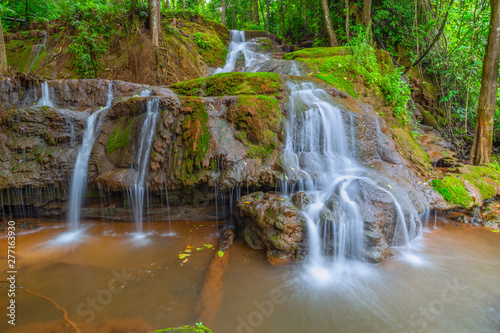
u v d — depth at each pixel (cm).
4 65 644
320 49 888
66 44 1005
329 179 455
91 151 506
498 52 644
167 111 481
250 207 412
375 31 1034
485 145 676
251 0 2191
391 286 334
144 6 987
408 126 744
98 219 512
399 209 414
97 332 254
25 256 396
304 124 494
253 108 479
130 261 385
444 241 444
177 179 446
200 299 303
